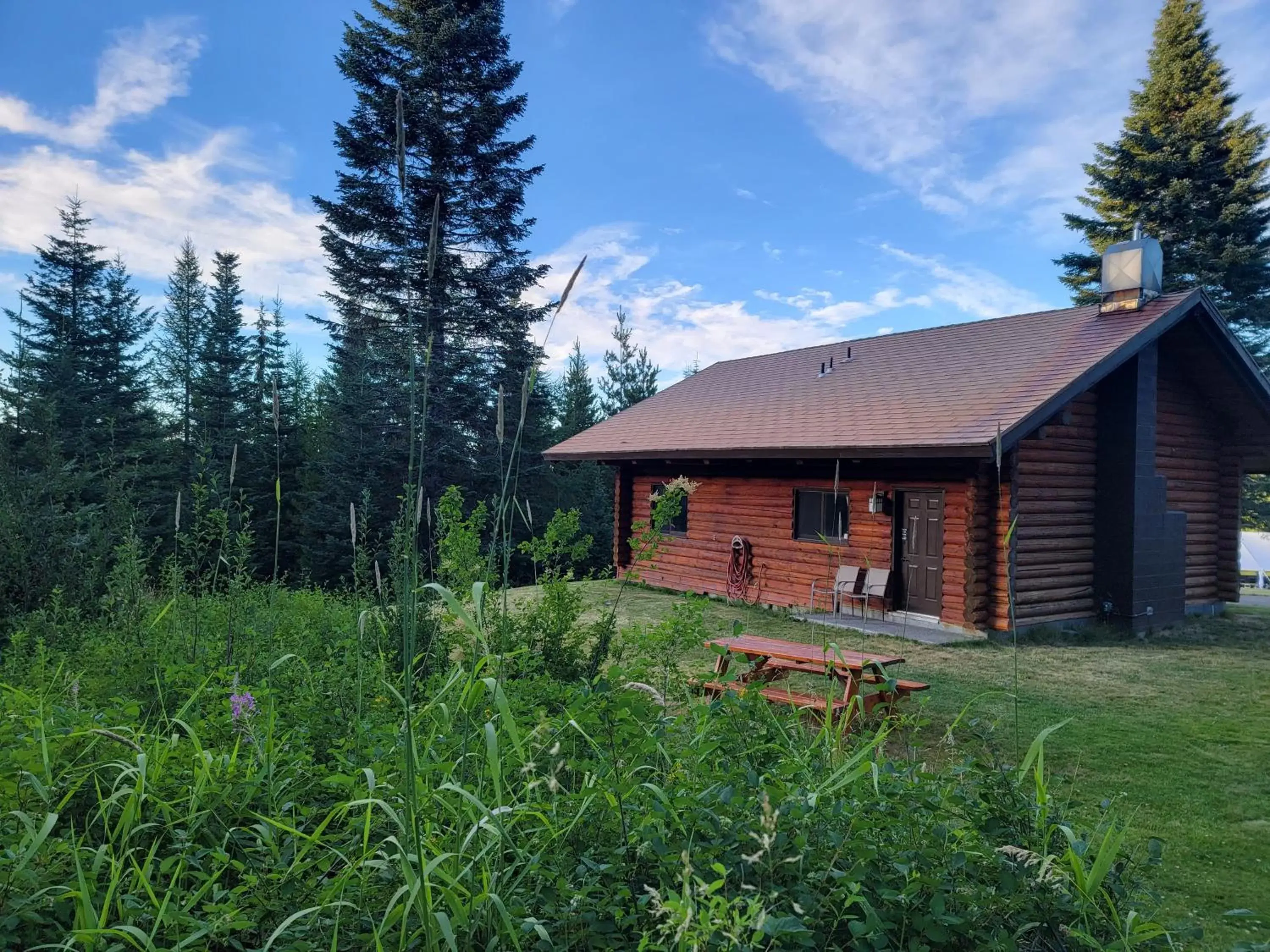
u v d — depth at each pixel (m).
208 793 2.38
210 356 32.16
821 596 12.70
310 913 2.00
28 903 1.84
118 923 1.95
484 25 22.00
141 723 3.28
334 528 22.08
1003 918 2.15
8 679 4.24
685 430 15.35
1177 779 5.41
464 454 23.33
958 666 8.83
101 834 2.38
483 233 23.12
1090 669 8.83
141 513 8.76
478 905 1.91
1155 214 25.97
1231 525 13.80
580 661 5.35
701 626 4.49
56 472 9.64
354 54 21.47
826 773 2.83
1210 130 25.53
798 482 13.21
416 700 3.47
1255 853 4.29
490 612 3.44
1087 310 12.92
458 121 22.28
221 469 27.52
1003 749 5.88
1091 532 11.66
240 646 4.67
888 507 11.70
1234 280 25.14
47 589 7.26
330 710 3.43
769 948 1.85
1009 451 10.23
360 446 22.98
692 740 2.93
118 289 31.67
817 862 2.16
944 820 2.48
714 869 1.87
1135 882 2.31
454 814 2.20
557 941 1.99
